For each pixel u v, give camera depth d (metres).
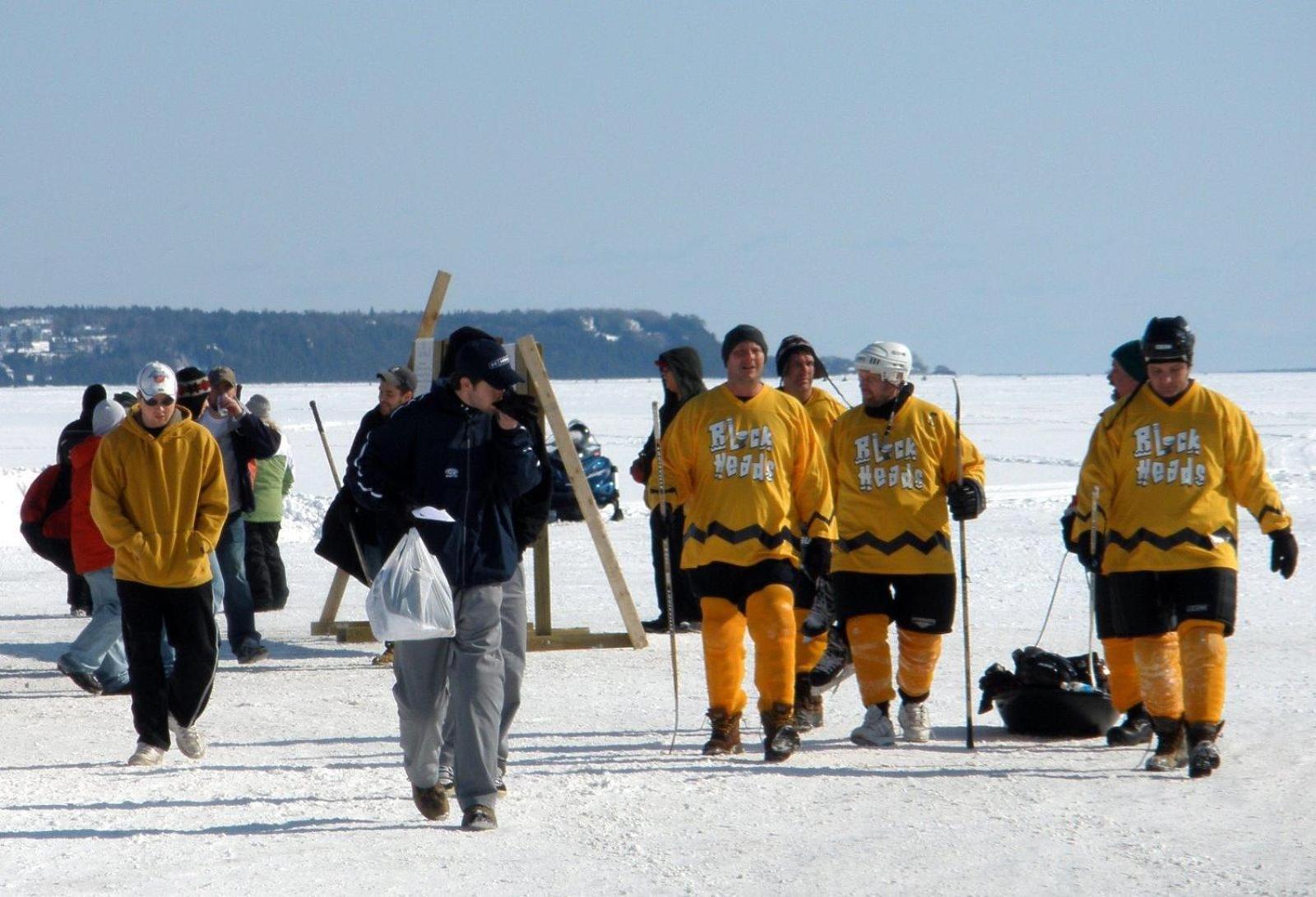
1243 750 20.34
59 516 28.11
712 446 20.59
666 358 31.25
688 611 34.41
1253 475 19.19
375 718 24.61
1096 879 14.15
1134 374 20.66
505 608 16.97
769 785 18.33
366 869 14.52
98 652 26.89
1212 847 15.27
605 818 16.66
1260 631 32.16
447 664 16.44
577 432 66.62
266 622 37.34
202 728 23.70
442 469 15.98
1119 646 21.06
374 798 17.94
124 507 20.67
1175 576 19.16
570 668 29.62
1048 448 115.62
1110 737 21.12
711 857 15.04
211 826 16.39
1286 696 24.50
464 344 16.41
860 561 21.28
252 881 14.07
